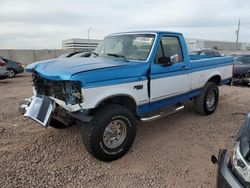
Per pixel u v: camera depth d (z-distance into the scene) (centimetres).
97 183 349
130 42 503
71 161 407
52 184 345
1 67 1288
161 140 489
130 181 354
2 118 605
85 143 388
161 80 483
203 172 377
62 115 418
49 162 403
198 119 612
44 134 510
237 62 1222
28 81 1396
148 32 494
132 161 409
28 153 431
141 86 443
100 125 383
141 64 445
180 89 540
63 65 414
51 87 425
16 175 363
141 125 570
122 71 410
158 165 396
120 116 403
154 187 341
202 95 618
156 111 519
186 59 549
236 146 259
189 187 342
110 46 534
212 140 488
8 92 980
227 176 243
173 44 518
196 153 435
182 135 514
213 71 645
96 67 393
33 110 418
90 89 371
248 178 226
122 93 411
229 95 902
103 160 401
